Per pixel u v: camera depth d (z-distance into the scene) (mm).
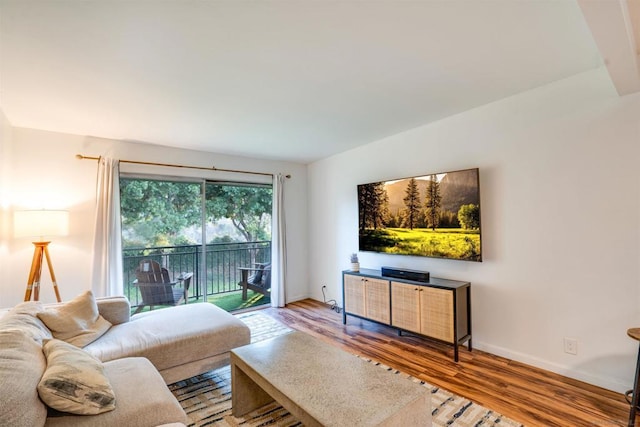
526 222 2609
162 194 3926
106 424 1318
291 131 3465
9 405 1089
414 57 2004
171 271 3961
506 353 2744
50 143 3201
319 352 2068
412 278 3148
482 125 2877
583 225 2316
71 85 2254
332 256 4672
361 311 3566
